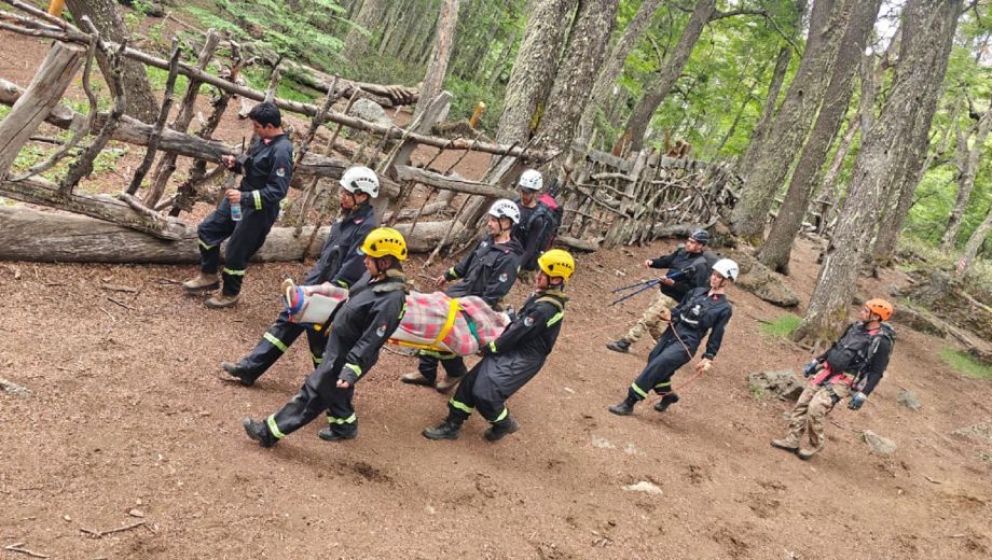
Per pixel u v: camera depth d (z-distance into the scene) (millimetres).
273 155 5465
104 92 10219
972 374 12461
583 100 10180
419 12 29078
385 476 4395
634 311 10102
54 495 3287
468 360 6781
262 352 4785
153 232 5957
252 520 3566
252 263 6914
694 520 5180
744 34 27219
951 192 34688
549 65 10742
